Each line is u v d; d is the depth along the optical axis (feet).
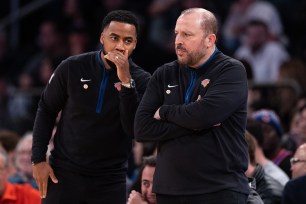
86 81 41.24
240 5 94.68
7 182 53.93
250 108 69.10
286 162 55.98
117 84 40.88
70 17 99.66
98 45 96.78
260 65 91.04
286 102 72.38
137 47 92.68
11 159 65.41
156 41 93.45
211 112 36.78
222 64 38.06
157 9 94.94
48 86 42.14
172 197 37.32
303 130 60.70
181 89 38.42
